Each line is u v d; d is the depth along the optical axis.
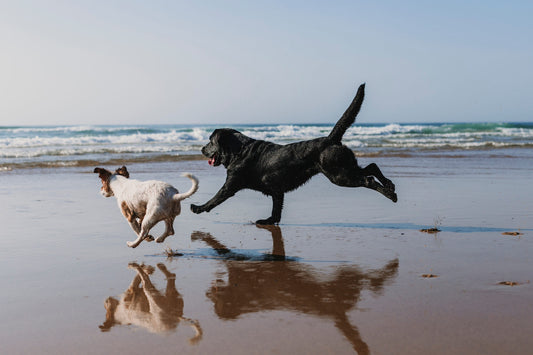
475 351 3.30
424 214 8.48
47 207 9.15
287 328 3.74
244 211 8.97
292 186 7.45
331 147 7.00
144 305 4.26
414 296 4.40
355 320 3.87
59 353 3.34
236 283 4.87
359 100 7.00
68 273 5.18
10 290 4.61
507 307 4.10
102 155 21.11
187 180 13.12
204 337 3.59
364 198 10.33
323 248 6.25
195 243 6.59
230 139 7.61
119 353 3.34
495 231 7.07
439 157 20.84
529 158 20.23
